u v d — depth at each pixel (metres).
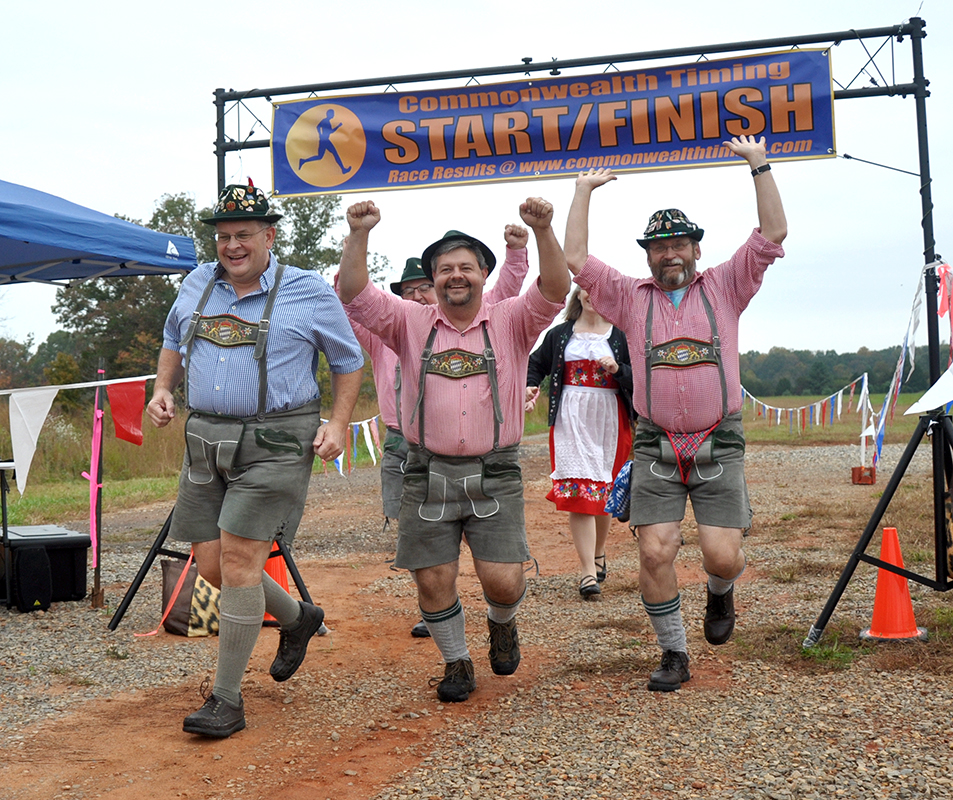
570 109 7.53
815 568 6.29
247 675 4.34
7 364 49.56
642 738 3.40
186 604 5.14
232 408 3.61
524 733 3.51
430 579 3.89
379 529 9.47
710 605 4.25
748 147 4.04
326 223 43.91
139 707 3.91
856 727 3.40
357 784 3.10
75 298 40.41
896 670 4.02
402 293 5.38
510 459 3.90
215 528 3.77
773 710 3.62
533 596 5.99
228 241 3.64
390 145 7.79
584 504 5.81
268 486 3.57
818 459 16.42
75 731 3.62
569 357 6.00
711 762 3.16
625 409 6.06
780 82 7.24
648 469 4.08
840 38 7.24
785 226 3.94
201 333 3.68
